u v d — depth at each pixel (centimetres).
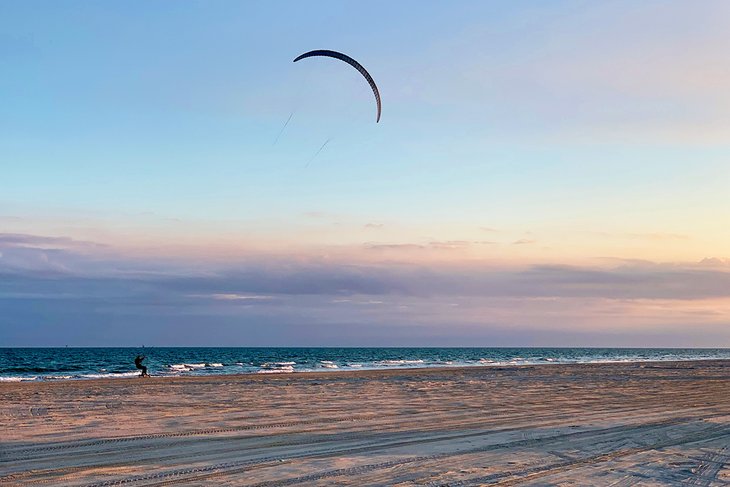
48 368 7106
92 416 1786
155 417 1772
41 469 1075
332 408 2039
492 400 2361
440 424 1672
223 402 2206
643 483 1000
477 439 1422
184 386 2959
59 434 1457
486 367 5709
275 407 2055
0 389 2739
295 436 1452
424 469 1086
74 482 980
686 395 2619
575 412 1967
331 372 4603
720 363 6762
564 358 12000
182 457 1188
